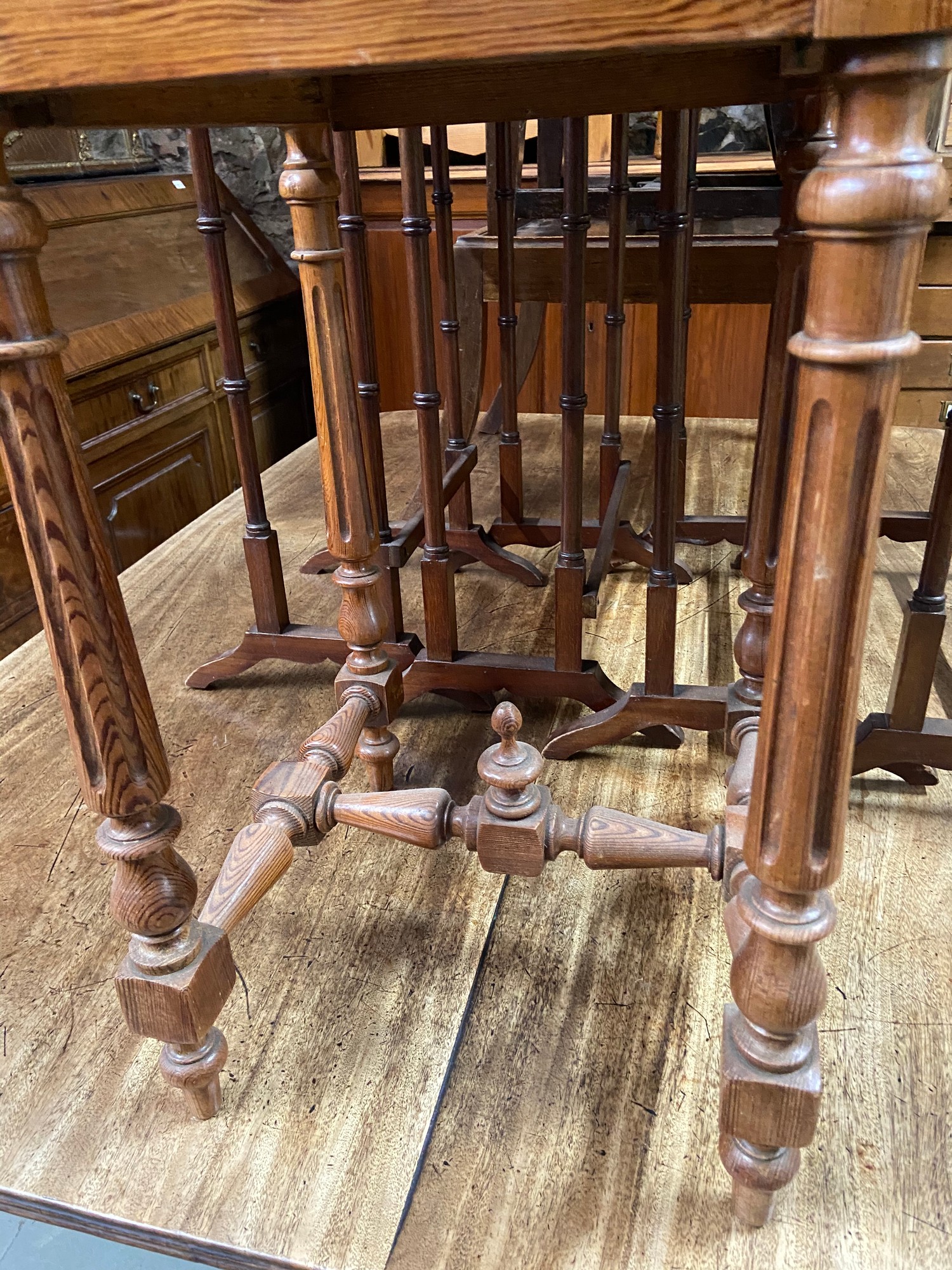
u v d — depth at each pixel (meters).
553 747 1.19
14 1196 0.71
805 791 0.51
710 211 1.60
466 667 1.24
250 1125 0.75
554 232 1.64
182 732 1.29
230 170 2.90
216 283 1.15
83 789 0.64
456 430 1.58
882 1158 0.71
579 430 1.08
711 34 0.39
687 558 1.77
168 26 0.44
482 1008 0.85
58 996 0.88
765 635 0.95
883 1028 0.81
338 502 0.97
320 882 1.01
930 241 1.87
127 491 2.23
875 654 1.39
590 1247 0.66
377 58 0.43
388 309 2.80
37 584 0.58
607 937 0.92
